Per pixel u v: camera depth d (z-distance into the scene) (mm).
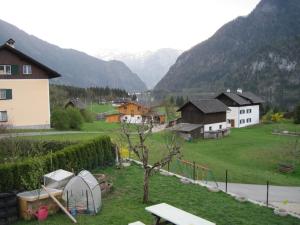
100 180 18250
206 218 14891
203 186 20031
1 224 13398
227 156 44031
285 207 19719
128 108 77812
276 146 51812
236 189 24344
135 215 14648
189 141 58250
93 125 57969
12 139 26016
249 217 15398
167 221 12914
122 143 29203
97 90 160000
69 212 14523
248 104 85375
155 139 48312
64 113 46188
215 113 66562
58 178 16203
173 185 19719
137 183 19844
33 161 16844
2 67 42125
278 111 104562
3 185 15297
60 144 25750
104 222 13820
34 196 14109
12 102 42781
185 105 66062
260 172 32719
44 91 44562
